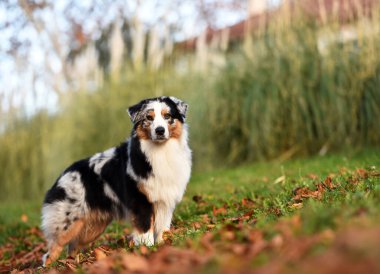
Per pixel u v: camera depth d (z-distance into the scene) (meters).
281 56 10.12
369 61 9.62
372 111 9.52
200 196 7.13
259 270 2.53
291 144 9.95
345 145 9.55
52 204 5.75
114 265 3.53
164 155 5.30
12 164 12.72
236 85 10.47
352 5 11.13
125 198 5.43
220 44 12.57
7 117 13.04
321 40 10.08
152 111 5.27
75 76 12.90
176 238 4.42
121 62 12.23
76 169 5.79
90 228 5.81
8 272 5.97
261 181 7.68
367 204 3.37
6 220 9.10
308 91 9.80
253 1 12.91
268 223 3.73
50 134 12.38
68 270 4.23
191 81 11.26
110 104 11.41
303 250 2.70
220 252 3.07
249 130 10.14
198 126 10.75
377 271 2.15
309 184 5.73
